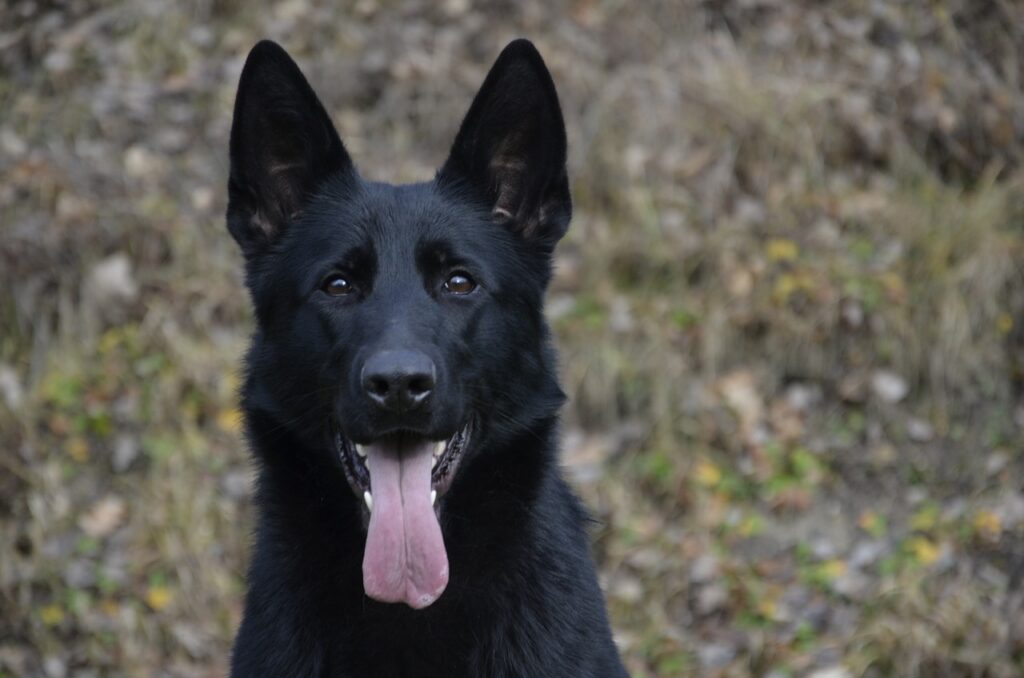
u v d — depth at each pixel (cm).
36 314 1148
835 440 1107
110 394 1093
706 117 1296
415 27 1396
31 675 927
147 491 1038
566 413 1116
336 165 627
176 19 1394
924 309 1156
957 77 1356
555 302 1173
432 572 539
